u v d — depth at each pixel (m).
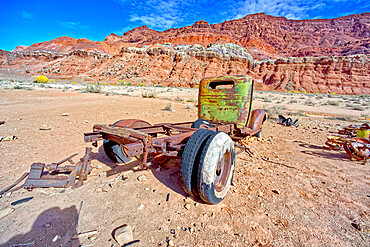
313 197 2.93
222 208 2.61
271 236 2.12
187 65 115.88
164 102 18.39
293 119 11.32
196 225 2.27
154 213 2.46
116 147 3.88
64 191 2.90
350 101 26.66
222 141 2.71
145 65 115.56
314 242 2.05
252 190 3.11
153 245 1.96
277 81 113.88
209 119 5.24
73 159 4.06
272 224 2.32
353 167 4.17
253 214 2.50
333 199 2.88
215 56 124.62
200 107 5.49
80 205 2.58
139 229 2.18
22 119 7.98
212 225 2.27
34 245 1.92
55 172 3.19
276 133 7.50
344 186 3.30
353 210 2.62
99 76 115.88
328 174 3.78
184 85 103.69
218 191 2.70
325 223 2.35
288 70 117.19
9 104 12.33
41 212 2.42
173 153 2.77
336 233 2.19
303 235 2.15
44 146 4.85
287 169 3.99
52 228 2.16
